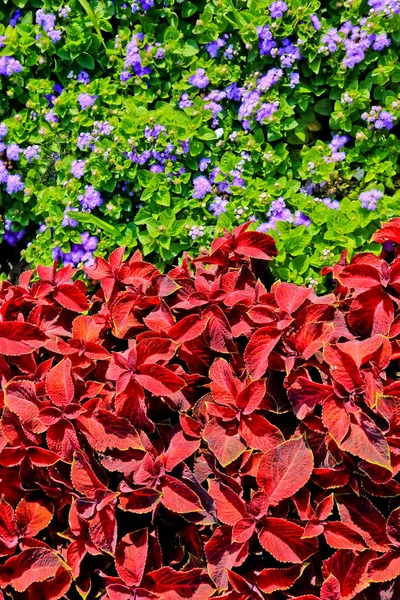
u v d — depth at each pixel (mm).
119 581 1183
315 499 1199
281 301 1229
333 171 1484
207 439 1188
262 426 1188
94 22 1546
